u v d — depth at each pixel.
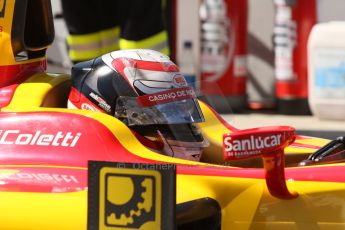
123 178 8.54
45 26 11.43
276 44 22.78
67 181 9.45
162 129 10.22
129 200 8.52
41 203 9.17
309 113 22.80
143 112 10.15
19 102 10.62
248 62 23.75
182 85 10.44
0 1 10.89
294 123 21.56
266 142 8.90
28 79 11.12
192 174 9.51
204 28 22.73
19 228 9.13
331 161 10.45
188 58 22.78
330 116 21.78
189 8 22.73
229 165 11.41
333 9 22.48
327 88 21.69
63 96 11.09
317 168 9.64
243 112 23.16
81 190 9.27
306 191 9.38
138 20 17.48
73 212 9.03
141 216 8.47
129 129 10.11
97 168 8.62
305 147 11.59
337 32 21.55
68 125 10.04
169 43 22.80
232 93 22.97
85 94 10.55
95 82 10.48
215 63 22.81
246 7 22.89
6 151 10.02
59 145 9.95
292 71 22.62
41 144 10.00
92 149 9.85
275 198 9.32
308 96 22.59
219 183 9.41
